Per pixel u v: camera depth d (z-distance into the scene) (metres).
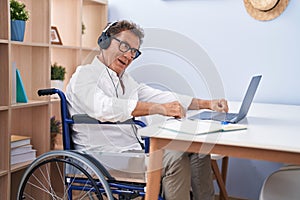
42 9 2.44
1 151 2.15
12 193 2.53
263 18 2.76
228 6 2.84
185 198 1.83
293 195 1.65
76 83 1.80
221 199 2.59
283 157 1.44
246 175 2.88
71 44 2.88
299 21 2.70
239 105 2.52
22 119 2.54
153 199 1.65
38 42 2.46
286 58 2.74
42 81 2.47
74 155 1.77
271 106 2.57
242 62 2.84
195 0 2.92
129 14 3.11
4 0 2.08
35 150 2.42
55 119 2.85
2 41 2.04
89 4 3.14
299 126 1.81
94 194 2.00
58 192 2.65
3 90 2.12
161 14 3.02
